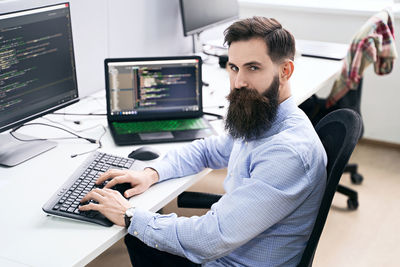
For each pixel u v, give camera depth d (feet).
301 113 4.25
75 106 6.66
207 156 5.23
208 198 4.98
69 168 4.96
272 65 4.03
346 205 8.59
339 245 7.54
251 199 3.81
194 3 8.04
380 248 7.51
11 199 4.40
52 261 3.60
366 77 10.37
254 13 11.21
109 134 5.78
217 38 10.12
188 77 5.98
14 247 3.75
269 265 4.19
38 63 5.20
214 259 4.00
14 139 5.52
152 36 8.36
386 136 10.70
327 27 10.52
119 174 4.59
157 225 4.05
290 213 3.95
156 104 5.99
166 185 4.82
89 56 7.08
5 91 4.90
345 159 3.72
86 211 4.14
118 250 7.30
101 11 7.09
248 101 4.08
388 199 8.81
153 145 5.54
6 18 4.71
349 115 4.20
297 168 3.83
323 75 7.80
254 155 4.16
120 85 5.84
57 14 5.29
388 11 7.88
